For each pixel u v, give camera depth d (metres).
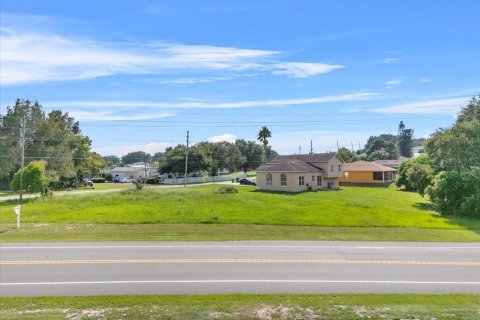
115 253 15.73
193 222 23.42
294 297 10.68
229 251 16.27
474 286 11.89
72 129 75.25
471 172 31.27
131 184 81.81
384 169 69.06
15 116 63.59
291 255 15.65
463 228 23.59
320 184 57.50
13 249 16.44
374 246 17.78
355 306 10.09
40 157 64.31
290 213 26.75
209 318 9.25
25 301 10.20
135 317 9.23
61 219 24.30
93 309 9.69
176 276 12.52
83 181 76.44
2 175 61.53
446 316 9.52
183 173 86.25
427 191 32.88
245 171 111.69
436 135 37.66
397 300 10.55
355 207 30.86
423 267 14.06
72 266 13.66
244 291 11.12
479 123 33.66
